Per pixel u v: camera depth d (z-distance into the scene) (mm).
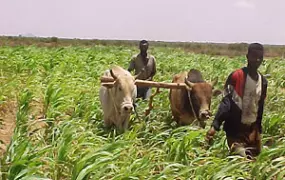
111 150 5465
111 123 8031
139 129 7559
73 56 19203
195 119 7711
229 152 5867
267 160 5613
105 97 7812
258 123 5668
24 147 5023
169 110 8945
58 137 6445
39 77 11922
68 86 9852
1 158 5375
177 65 18906
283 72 16125
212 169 5176
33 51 22828
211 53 39031
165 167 5328
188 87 7359
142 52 9781
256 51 5309
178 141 5910
